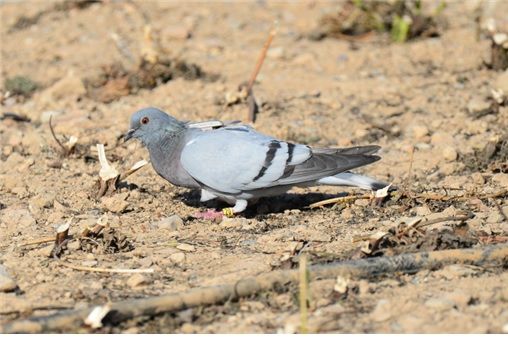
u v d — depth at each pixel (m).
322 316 8.80
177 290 9.50
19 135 14.68
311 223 11.41
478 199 11.74
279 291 9.30
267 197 12.52
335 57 18.08
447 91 16.08
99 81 16.83
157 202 12.28
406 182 12.41
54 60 18.66
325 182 11.59
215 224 11.45
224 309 9.06
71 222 11.48
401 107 15.50
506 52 16.70
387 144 14.27
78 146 14.23
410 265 9.58
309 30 19.80
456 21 19.58
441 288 9.23
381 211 11.65
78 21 20.88
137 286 9.59
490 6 19.52
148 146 11.92
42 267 10.11
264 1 21.88
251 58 18.19
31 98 16.77
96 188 12.48
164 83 16.89
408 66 17.47
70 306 9.13
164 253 10.48
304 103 15.79
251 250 10.56
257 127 14.72
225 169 11.23
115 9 21.53
